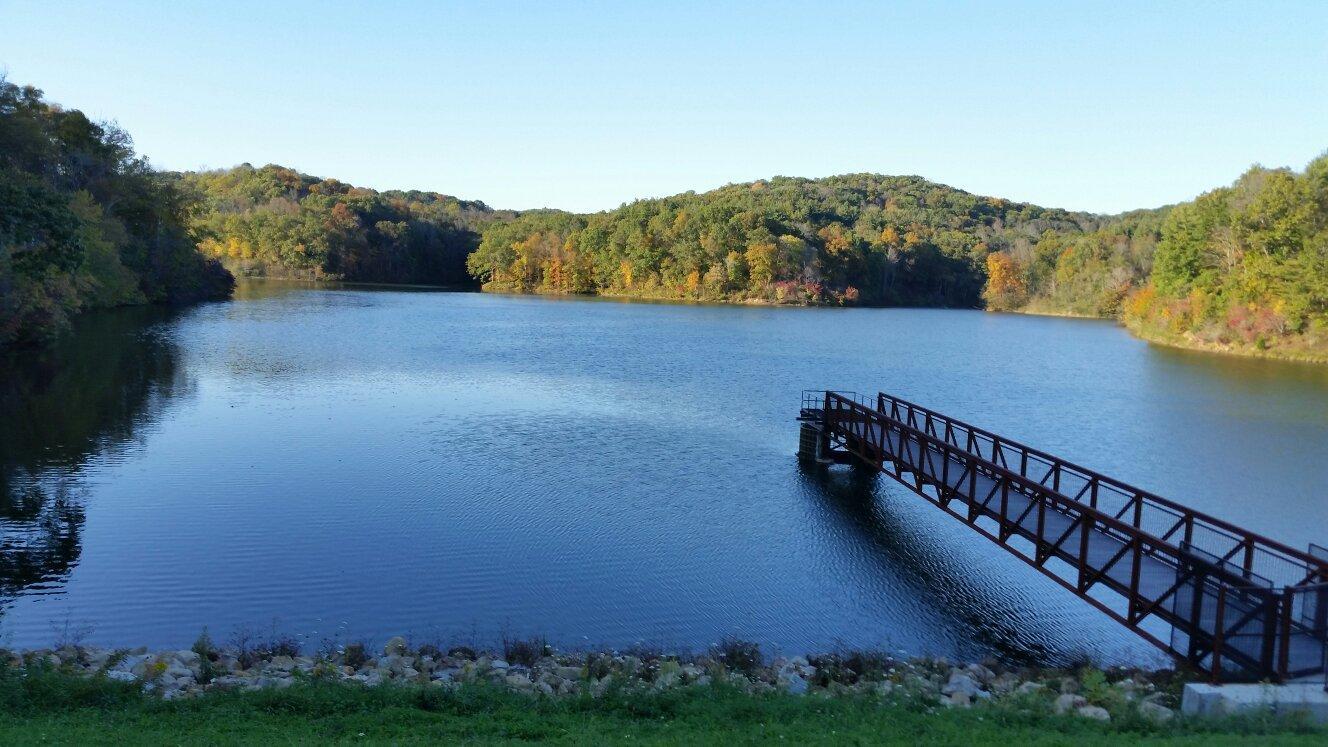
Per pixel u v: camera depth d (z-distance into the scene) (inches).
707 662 593.9
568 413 1552.7
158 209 3570.4
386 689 471.2
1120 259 5364.2
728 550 893.8
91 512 936.3
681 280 5984.3
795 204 7716.5
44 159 2792.8
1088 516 660.1
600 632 692.7
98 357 1995.6
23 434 1255.5
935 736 405.7
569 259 6343.5
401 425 1401.3
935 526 994.1
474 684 495.5
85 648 590.2
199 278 4003.4
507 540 895.1
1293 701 455.8
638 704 461.7
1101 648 690.2
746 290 5821.9
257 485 1050.1
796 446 1349.7
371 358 2186.3
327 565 810.8
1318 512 1093.8
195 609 708.7
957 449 874.8
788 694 490.9
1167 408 1825.8
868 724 427.8
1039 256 6181.1
